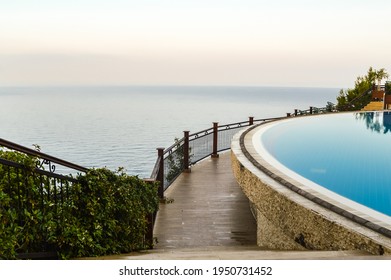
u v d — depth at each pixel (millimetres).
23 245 3514
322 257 2756
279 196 4137
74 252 3873
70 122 124312
